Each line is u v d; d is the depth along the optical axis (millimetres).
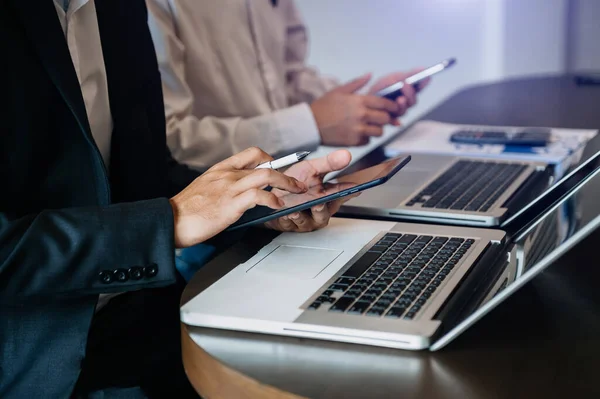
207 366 745
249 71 2094
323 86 2434
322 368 704
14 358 1021
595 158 1122
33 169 1080
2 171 1055
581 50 3873
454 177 1333
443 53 3939
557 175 1312
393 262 915
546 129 1669
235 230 1111
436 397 650
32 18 1036
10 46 1051
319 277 880
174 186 1403
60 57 1048
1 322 1017
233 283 878
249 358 730
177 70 1841
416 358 717
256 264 938
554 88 2297
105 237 931
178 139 1779
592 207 880
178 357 1154
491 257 948
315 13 3920
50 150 1092
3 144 1053
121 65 1293
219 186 988
